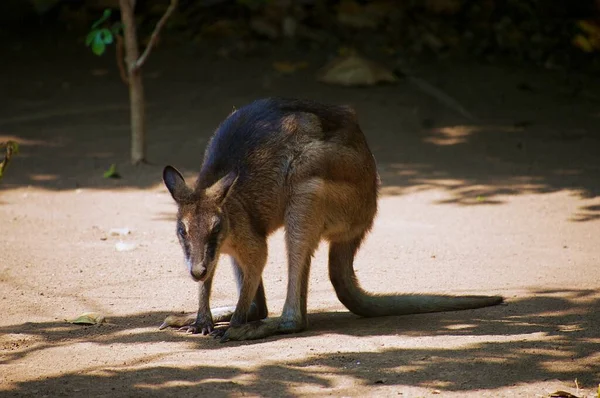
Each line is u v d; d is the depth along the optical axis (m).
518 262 10.90
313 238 8.55
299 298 8.52
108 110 18.41
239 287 8.89
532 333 8.16
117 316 8.90
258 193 8.45
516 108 18.58
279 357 7.54
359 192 8.91
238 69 20.31
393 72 19.95
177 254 11.16
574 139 16.97
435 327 8.49
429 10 22.28
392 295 9.06
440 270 10.61
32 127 17.38
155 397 6.54
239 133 8.63
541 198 13.82
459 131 17.41
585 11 22.30
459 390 6.67
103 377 7.01
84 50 21.47
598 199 13.67
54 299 9.39
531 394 6.58
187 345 8.00
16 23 22.62
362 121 17.64
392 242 11.84
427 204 13.67
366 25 21.92
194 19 22.36
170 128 17.28
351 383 6.84
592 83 19.92
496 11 22.41
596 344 7.76
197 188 8.41
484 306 9.16
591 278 10.16
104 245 11.51
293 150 8.54
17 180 14.55
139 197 13.86
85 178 14.74
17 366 7.34
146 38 21.41
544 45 21.47
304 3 22.17
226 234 8.13
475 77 20.05
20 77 19.92
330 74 19.42
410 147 16.59
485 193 14.13
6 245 11.32
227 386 6.77
